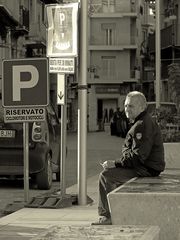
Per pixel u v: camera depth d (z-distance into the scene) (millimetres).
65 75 14562
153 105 37250
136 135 10711
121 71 93750
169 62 69062
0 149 18359
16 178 20500
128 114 10898
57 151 20328
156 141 10922
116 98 93812
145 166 10891
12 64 14477
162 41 68938
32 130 18125
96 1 94125
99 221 11008
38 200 14531
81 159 14570
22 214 13375
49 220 12625
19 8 55875
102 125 92625
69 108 83125
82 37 14352
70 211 13727
